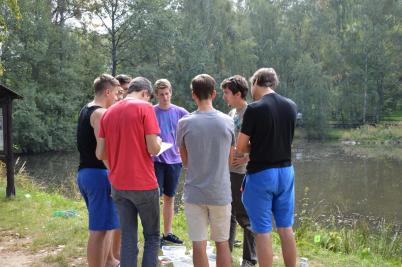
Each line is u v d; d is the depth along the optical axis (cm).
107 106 392
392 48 4703
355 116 4672
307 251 554
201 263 375
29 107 2769
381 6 4688
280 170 367
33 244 549
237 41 4178
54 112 3039
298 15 4900
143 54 3753
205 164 366
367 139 3938
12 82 2877
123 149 356
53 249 532
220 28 4097
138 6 3531
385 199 1502
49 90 3014
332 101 4447
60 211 698
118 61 3744
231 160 392
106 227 387
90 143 384
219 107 3472
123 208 366
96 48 3538
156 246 371
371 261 572
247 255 451
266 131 360
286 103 371
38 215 681
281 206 375
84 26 3481
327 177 2020
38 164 2355
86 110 388
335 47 4753
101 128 365
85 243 539
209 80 372
